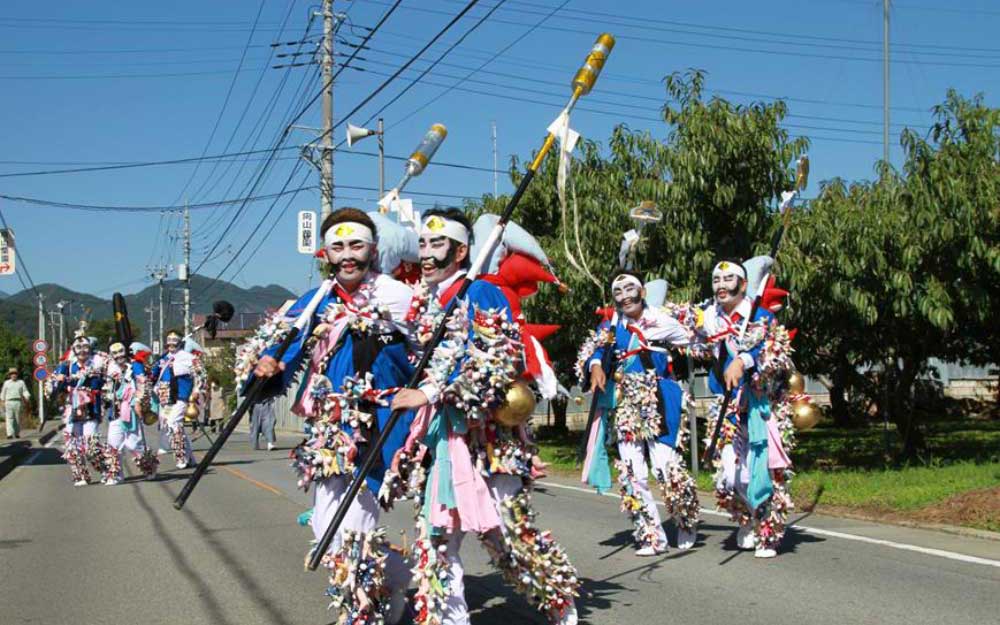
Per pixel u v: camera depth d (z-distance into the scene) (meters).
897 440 17.58
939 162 10.97
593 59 5.46
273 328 4.77
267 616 5.73
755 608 5.61
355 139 10.91
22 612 5.96
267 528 8.94
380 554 4.70
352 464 4.66
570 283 14.21
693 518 7.42
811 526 8.33
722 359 7.21
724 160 12.49
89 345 13.38
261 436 27.83
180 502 4.57
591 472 7.39
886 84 22.11
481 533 4.88
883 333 12.74
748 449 7.03
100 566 7.30
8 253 26.86
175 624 5.61
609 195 14.23
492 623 5.40
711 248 12.99
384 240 5.43
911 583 6.14
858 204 12.05
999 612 5.43
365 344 4.79
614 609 5.64
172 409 15.50
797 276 11.55
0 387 35.28
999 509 8.09
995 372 19.47
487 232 5.70
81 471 13.30
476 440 4.71
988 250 10.89
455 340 4.62
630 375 7.30
